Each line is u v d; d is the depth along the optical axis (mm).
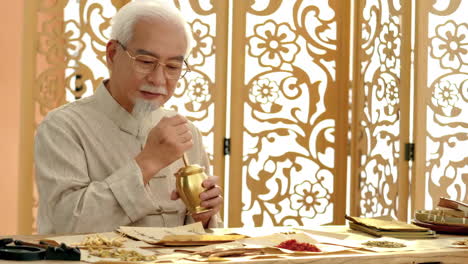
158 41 2129
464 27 4453
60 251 1437
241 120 4242
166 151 2078
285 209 4336
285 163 4328
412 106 4422
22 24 3840
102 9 3992
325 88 4391
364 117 4277
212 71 4191
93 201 2051
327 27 4395
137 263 1423
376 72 4332
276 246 1647
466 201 4445
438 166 4422
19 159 3832
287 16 4332
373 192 4340
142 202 2068
